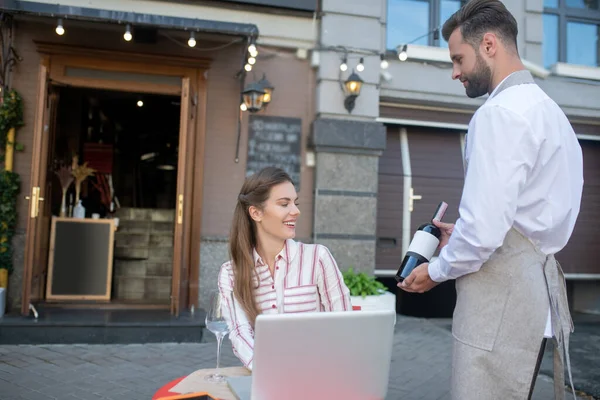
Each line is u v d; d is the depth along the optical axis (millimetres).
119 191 10297
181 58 5719
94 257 5727
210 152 5871
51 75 5418
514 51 1765
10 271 5320
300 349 1326
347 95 6016
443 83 6469
